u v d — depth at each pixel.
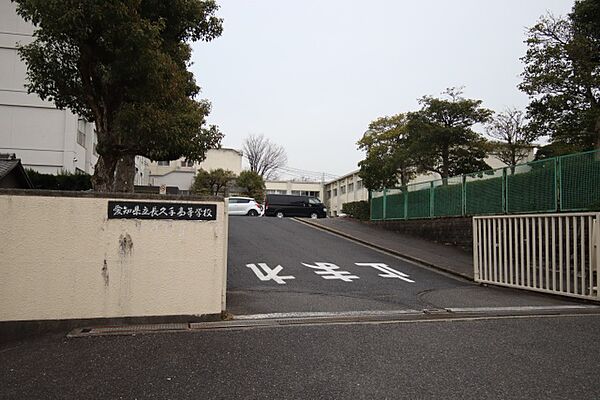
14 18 22.03
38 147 22.39
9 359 4.61
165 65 7.71
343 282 9.83
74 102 9.08
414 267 12.35
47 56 8.12
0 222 5.52
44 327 5.59
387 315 6.79
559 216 8.30
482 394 3.72
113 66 7.49
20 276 5.55
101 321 5.80
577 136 14.69
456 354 4.76
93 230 5.82
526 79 14.96
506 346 5.07
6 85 21.97
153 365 4.38
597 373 4.21
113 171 8.95
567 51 13.97
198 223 6.24
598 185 10.64
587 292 8.07
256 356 4.67
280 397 3.65
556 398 3.65
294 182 63.78
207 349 4.90
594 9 13.86
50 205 5.68
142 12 8.57
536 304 7.77
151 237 6.03
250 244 14.83
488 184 14.55
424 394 3.72
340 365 4.39
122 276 5.89
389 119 25.97
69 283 5.71
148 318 5.96
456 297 8.42
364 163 24.73
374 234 19.09
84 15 6.84
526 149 22.25
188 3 9.21
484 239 9.98
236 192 47.44
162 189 20.02
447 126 20.80
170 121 8.29
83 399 3.61
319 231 19.86
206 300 6.22
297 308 7.19
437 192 17.56
